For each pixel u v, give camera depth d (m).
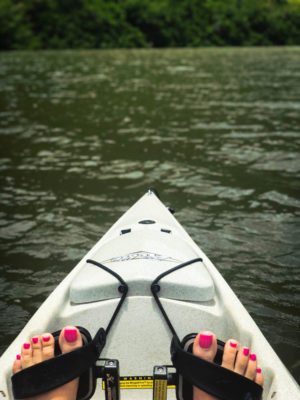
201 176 2.01
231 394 0.53
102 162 2.26
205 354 0.55
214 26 16.53
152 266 0.65
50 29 14.43
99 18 14.84
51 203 1.71
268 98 4.36
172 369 0.64
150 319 0.62
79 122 3.30
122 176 2.02
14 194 1.81
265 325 0.99
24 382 0.53
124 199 1.74
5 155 2.41
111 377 0.56
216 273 0.81
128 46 15.29
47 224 1.52
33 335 0.64
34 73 6.97
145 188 1.86
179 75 6.70
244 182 1.92
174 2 16.34
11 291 1.13
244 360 0.55
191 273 0.66
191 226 1.48
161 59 10.15
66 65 8.51
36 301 1.09
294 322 1.00
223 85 5.47
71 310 0.65
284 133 2.83
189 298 0.64
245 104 4.02
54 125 3.21
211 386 0.53
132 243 0.74
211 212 1.60
